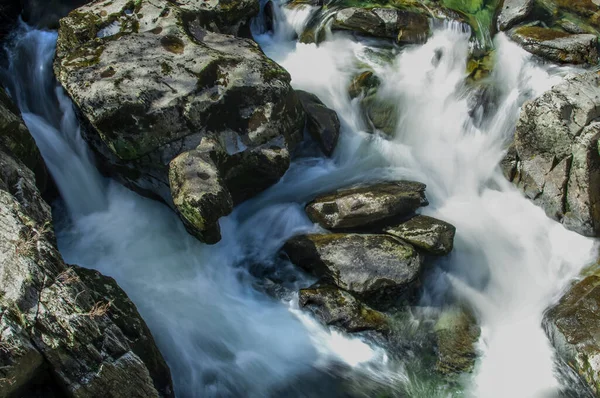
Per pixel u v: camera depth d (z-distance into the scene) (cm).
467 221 637
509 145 682
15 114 572
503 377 523
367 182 656
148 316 534
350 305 545
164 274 575
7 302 405
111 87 574
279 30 838
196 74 599
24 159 552
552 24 805
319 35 809
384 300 563
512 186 672
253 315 557
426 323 562
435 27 793
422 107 725
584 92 620
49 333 407
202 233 557
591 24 802
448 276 596
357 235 586
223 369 511
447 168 688
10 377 383
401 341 544
